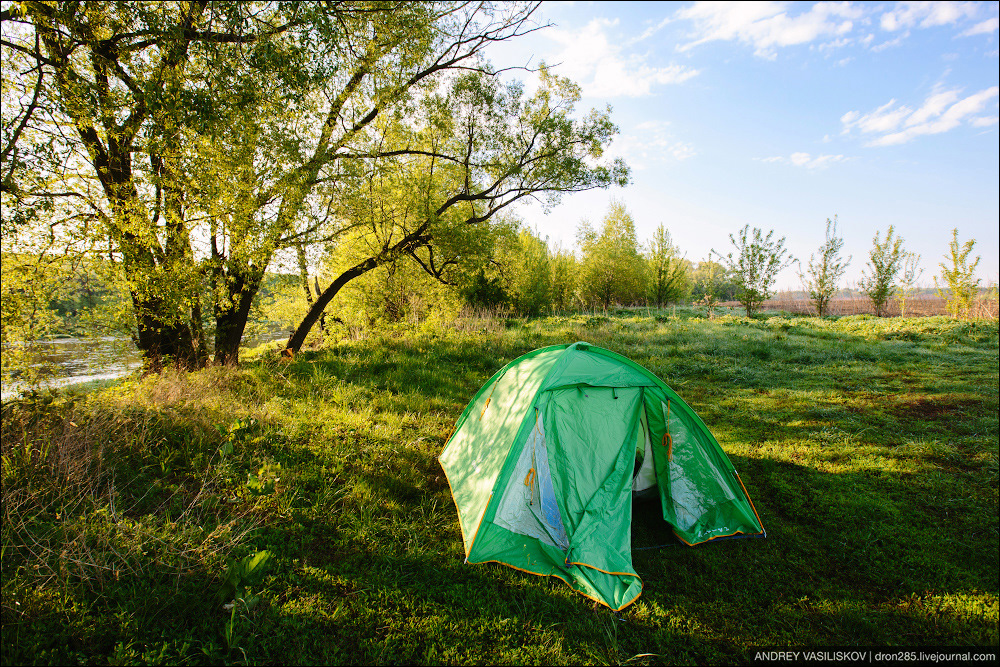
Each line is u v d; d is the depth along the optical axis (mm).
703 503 4621
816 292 21422
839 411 7672
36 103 6633
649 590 3715
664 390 4746
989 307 17531
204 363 10367
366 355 10906
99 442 4902
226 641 2924
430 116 11312
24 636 2844
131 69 7727
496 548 4004
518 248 15055
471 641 3139
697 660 3105
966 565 4008
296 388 8141
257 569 3367
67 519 3818
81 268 7684
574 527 3988
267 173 8758
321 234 10844
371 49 10086
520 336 13430
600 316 18703
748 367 10547
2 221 6320
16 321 6184
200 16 7930
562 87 11703
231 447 5285
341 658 2924
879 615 3465
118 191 8039
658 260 27531
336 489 4867
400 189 12031
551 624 3303
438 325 13719
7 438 4938
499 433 4555
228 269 9422
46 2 6469
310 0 7926
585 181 11719
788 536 4438
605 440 4352
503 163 11891
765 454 6148
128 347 8562
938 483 5316
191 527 3924
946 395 8383
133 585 3314
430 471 5539
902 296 21141
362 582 3604
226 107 7742
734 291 20391
